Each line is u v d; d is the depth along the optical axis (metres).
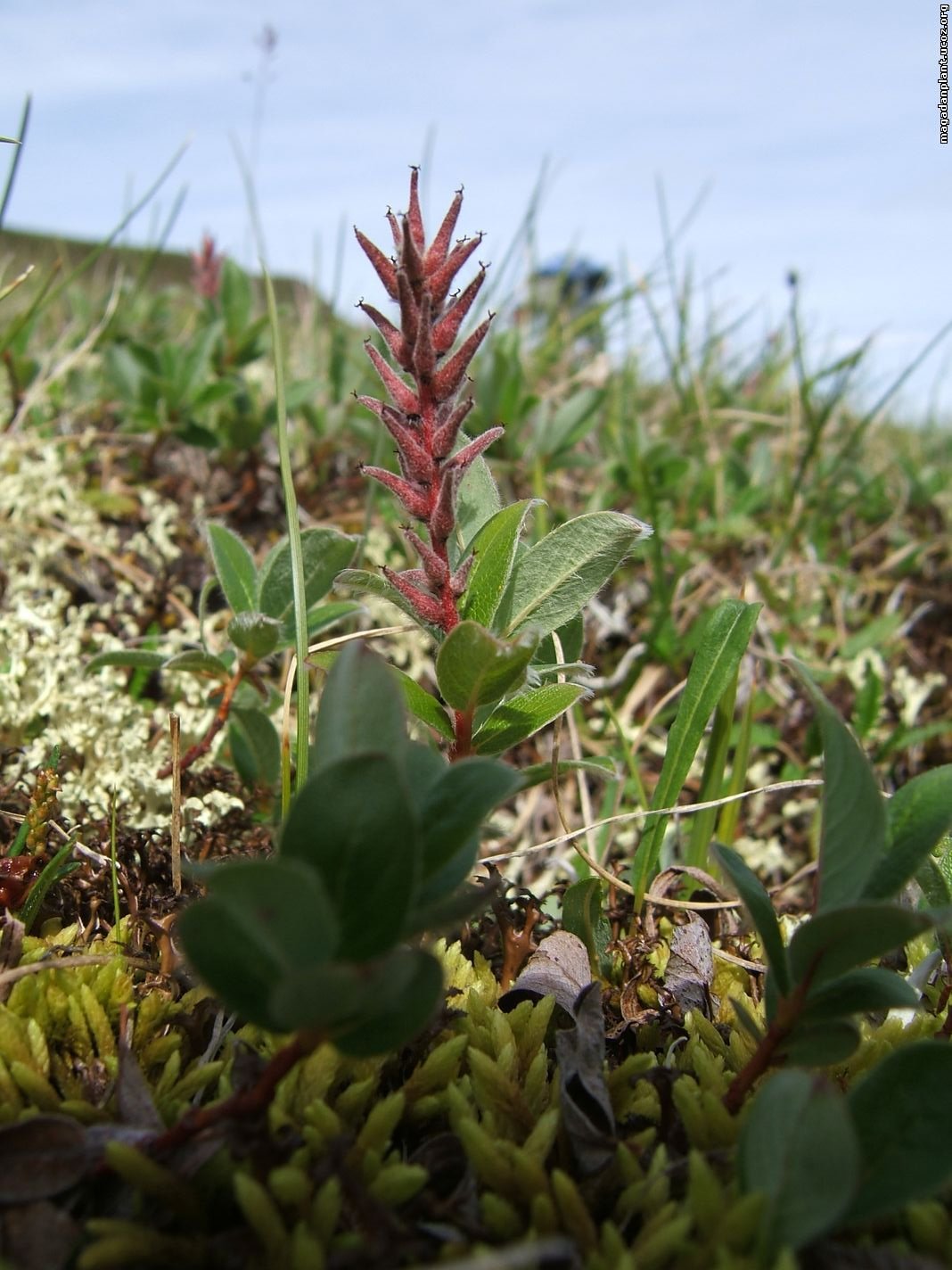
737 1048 0.11
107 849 0.14
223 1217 0.08
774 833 0.21
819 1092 0.07
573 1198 0.08
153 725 0.18
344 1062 0.10
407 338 0.10
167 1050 0.10
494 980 0.12
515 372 0.27
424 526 0.12
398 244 0.11
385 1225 0.08
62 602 0.20
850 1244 0.08
